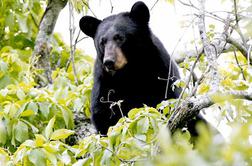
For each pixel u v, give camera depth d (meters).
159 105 8.40
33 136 10.34
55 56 14.03
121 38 11.55
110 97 11.51
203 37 7.72
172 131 6.71
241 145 4.09
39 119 10.58
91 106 11.45
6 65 11.56
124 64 11.40
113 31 11.62
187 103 6.75
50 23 13.33
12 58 11.91
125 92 11.52
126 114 11.59
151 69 11.41
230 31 8.66
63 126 10.70
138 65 11.49
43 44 13.15
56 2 13.38
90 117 11.62
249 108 7.89
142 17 11.89
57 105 10.54
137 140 7.34
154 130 7.57
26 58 13.66
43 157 7.82
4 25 14.16
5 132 9.67
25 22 13.78
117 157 7.15
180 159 3.98
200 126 4.12
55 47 13.87
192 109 6.71
